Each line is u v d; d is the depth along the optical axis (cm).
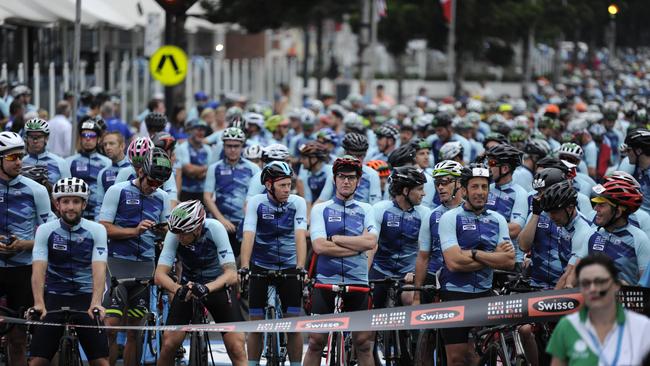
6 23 6481
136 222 2986
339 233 2767
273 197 2880
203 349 2561
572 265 2495
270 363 2761
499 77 17012
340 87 10012
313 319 2469
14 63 7044
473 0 11656
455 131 5038
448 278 2641
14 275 2852
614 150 5719
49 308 2628
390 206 2928
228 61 10388
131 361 2819
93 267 2581
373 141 5472
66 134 4806
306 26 11306
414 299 2788
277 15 8219
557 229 2725
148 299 2892
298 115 5812
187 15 6394
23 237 2872
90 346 2534
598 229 2461
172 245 2627
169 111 5275
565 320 1725
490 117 6806
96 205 3653
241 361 2628
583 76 17100
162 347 2584
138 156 3011
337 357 2636
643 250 2412
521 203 3158
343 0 10975
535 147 3691
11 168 2823
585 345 1700
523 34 12788
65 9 6588
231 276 2614
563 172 2995
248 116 4944
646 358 1700
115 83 8694
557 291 2320
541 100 10612
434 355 2664
